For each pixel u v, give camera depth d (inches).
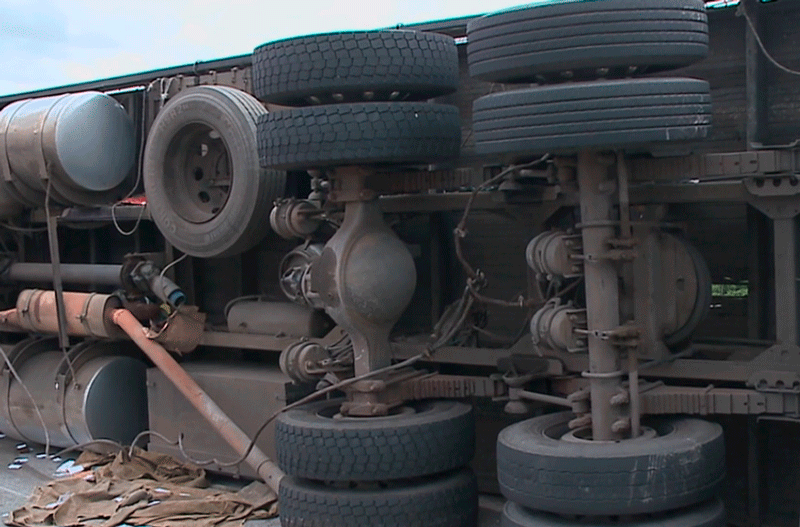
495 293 279.4
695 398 220.1
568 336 219.0
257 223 299.0
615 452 199.6
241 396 299.4
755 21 229.5
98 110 340.8
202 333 321.1
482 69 204.8
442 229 286.4
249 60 323.6
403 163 253.4
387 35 236.1
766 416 218.1
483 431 283.3
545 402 241.1
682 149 233.3
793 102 231.1
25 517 278.7
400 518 234.7
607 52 194.5
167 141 312.0
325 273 249.8
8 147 343.6
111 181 344.8
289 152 237.3
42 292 353.7
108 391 335.9
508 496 211.9
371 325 251.0
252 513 274.7
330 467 237.5
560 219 252.4
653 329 225.0
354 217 251.0
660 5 194.5
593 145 195.0
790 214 214.8
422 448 237.0
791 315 216.2
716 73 240.8
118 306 333.4
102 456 333.7
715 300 249.6
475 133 207.5
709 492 203.6
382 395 254.2
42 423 346.0
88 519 277.1
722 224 246.8
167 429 316.8
